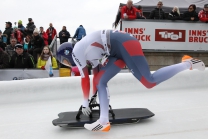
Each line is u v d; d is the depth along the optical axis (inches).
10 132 95.3
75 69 181.0
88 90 88.0
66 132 89.4
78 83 159.3
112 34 84.0
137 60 81.5
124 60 84.0
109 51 84.7
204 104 124.6
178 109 116.6
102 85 82.9
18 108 135.2
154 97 148.0
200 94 151.3
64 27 299.4
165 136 80.4
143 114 95.7
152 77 83.0
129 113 97.5
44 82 153.1
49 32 318.7
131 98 147.9
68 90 156.8
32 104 143.0
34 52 232.1
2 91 145.4
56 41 289.4
